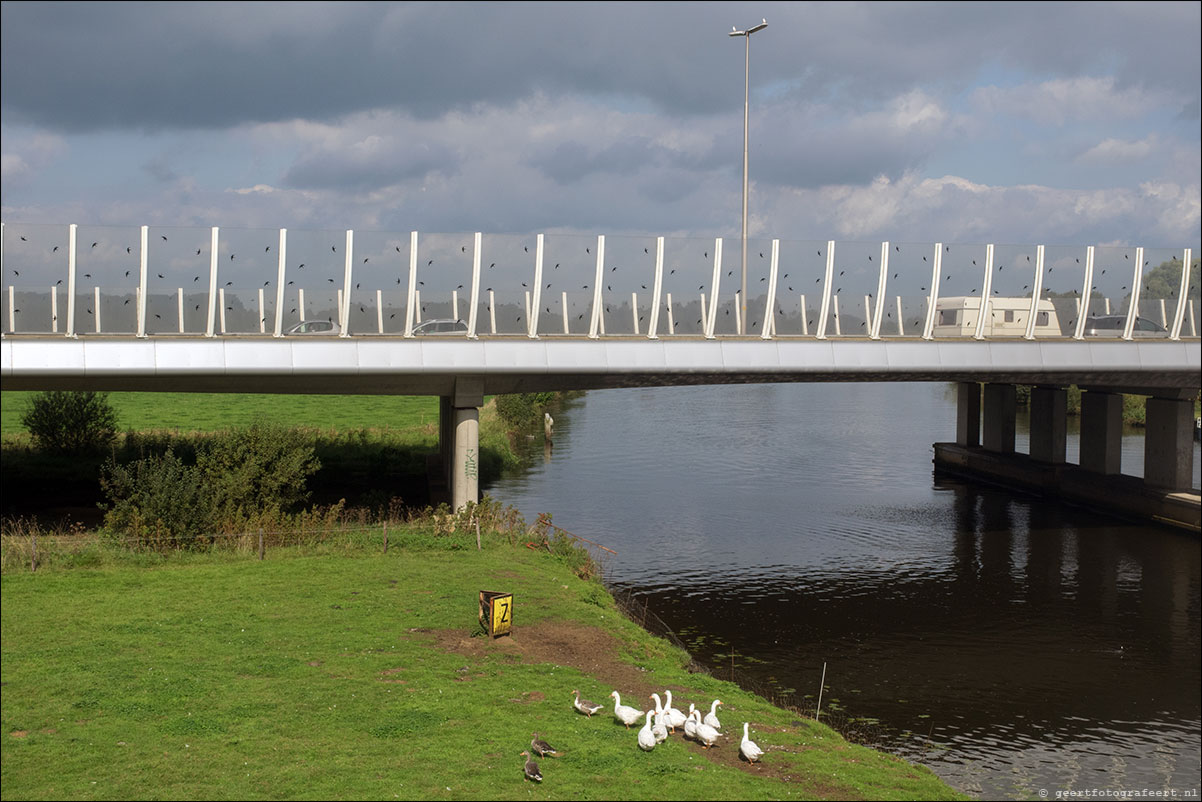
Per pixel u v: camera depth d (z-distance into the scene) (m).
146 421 66.38
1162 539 45.97
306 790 15.71
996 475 59.25
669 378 39.81
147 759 16.78
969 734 25.06
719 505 51.34
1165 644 31.88
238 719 18.59
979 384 63.34
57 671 20.70
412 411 76.00
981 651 31.08
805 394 117.94
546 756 17.28
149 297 33.91
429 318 36.59
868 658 30.22
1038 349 41.44
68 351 32.69
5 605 25.31
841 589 37.31
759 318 39.38
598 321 37.91
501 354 36.53
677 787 16.36
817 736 20.84
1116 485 51.16
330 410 75.88
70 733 17.78
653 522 47.06
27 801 15.24
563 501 51.12
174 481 32.50
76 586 27.17
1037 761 23.62
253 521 32.53
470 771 16.50
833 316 39.97
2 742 17.36
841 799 16.86
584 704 19.56
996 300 41.75
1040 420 57.38
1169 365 42.44
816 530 46.66
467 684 21.00
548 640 24.69
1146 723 25.97
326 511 39.97
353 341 35.34
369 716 18.94
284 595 26.98
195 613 25.14
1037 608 35.53
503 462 61.44
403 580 29.03
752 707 22.28
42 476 47.62
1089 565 41.34
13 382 33.91
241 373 34.19
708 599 35.56
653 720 19.52
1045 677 29.06
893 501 54.03
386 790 15.72
